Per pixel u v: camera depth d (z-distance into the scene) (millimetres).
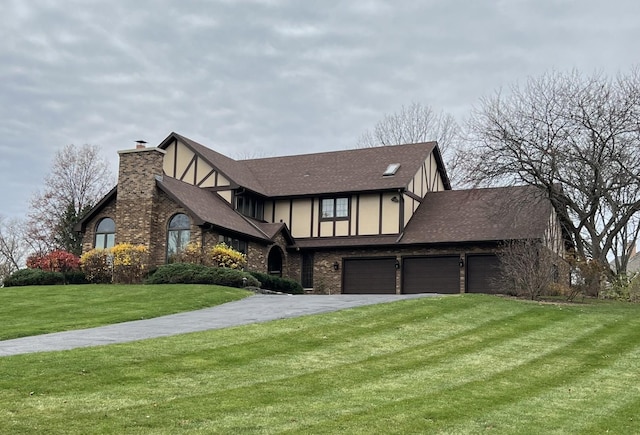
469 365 13312
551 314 19656
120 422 9125
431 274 31656
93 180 48844
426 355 14031
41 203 47875
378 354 13961
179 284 25703
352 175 34906
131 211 29328
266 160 39062
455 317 18391
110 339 14922
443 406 10289
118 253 27953
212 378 11586
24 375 11219
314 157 38125
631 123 26203
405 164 34594
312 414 9695
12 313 19781
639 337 16641
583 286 25062
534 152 27500
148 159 29484
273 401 10344
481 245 30672
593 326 18047
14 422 8969
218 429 8930
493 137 28328
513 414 10031
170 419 9297
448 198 34688
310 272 34094
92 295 23016
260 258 32312
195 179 33625
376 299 21984
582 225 28125
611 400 11031
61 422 9055
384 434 8906
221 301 22391
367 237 33094
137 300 21922
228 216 31203
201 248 28375
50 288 24875
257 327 16234
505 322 18125
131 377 11414
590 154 26953
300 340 14906
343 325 16719
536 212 30875
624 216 26891
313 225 34281
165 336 15078
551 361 13961
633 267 55906
